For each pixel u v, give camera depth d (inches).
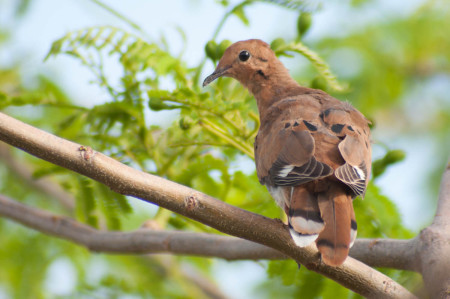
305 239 310.2
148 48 407.5
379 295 328.8
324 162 336.2
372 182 418.6
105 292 501.0
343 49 600.4
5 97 411.2
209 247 395.9
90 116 420.5
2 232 562.3
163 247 406.0
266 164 353.1
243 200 449.1
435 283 335.9
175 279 541.6
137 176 319.3
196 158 433.4
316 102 387.2
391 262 365.7
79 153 314.5
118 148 426.6
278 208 424.2
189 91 380.5
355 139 349.1
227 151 440.1
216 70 464.8
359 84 597.0
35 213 443.8
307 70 561.6
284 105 384.5
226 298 549.3
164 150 430.6
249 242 387.9
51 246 551.2
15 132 309.7
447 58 628.1
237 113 396.8
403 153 417.7
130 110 417.4
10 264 546.3
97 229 432.1
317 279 406.3
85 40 405.7
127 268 547.5
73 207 576.1
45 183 580.1
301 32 430.6
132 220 549.6
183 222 446.0
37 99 413.7
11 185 583.5
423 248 350.6
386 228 412.8
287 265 409.1
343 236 311.9
